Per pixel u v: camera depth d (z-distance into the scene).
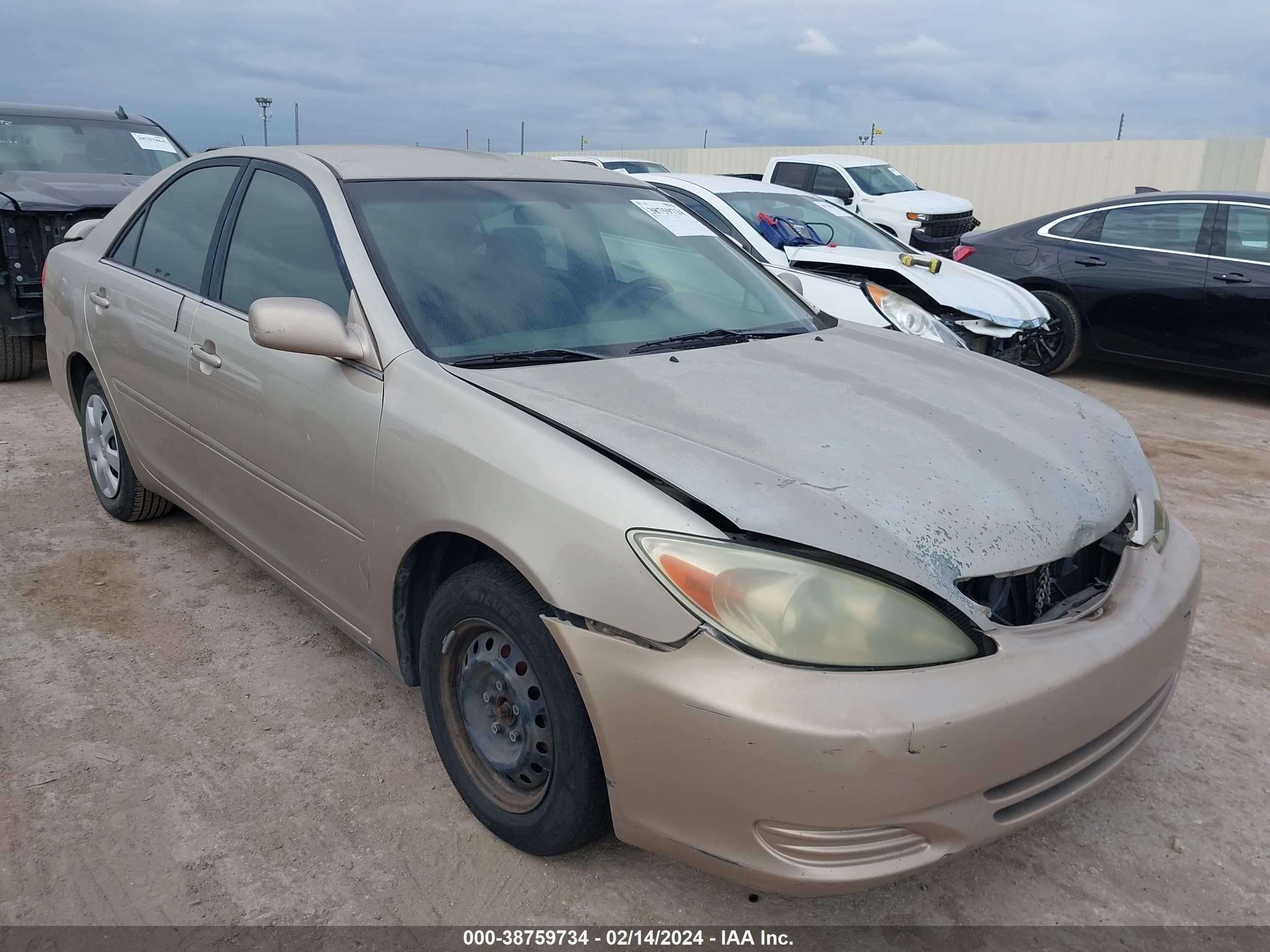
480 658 2.21
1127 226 7.46
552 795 2.05
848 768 1.68
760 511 1.83
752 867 1.79
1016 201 20.48
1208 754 2.74
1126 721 2.09
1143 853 2.34
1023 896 2.20
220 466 3.08
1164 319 7.18
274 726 2.73
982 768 1.77
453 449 2.14
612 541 1.84
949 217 13.21
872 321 5.56
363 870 2.19
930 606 1.80
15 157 7.52
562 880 2.18
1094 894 2.21
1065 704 1.86
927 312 5.67
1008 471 2.13
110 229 3.88
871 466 2.03
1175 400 7.30
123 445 3.80
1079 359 8.75
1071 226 7.75
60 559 3.77
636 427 2.07
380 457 2.33
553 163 3.49
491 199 2.95
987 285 6.78
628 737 1.84
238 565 3.78
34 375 7.05
